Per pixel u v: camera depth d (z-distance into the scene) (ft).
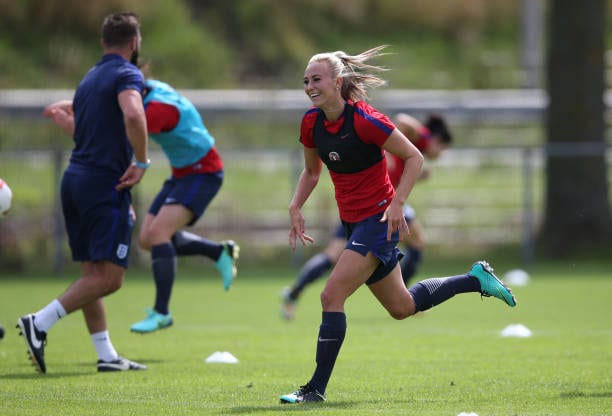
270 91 302.25
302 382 78.43
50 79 312.91
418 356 94.58
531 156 213.66
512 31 388.98
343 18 384.68
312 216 221.66
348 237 72.33
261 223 222.07
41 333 79.00
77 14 337.11
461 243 230.48
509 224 236.84
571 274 195.62
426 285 74.23
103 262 81.20
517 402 68.59
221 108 270.87
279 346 103.76
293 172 208.74
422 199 248.11
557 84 225.76
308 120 69.87
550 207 224.94
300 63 355.97
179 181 99.40
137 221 211.00
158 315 94.53
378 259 68.90
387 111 277.44
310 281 128.26
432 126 127.95
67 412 63.93
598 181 222.89
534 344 103.55
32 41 327.88
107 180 81.00
